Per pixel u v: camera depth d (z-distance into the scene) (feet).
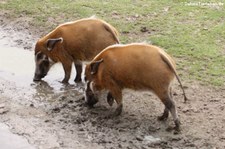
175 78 29.17
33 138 27.40
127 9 46.11
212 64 35.83
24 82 34.14
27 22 44.42
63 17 45.01
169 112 29.32
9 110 30.42
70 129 28.25
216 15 44.27
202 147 26.45
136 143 26.73
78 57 32.99
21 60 37.42
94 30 32.19
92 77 29.63
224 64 35.86
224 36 40.32
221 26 42.04
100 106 30.83
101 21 32.55
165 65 26.84
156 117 29.30
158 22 43.27
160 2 47.70
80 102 31.32
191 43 39.09
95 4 47.42
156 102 31.07
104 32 32.12
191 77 34.09
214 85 33.06
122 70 27.78
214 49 38.06
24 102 31.53
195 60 36.47
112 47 28.68
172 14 44.91
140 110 30.17
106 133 27.76
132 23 43.14
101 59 28.78
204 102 31.01
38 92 32.78
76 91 32.86
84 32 32.32
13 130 28.19
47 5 47.73
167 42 39.32
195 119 29.07
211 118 29.19
